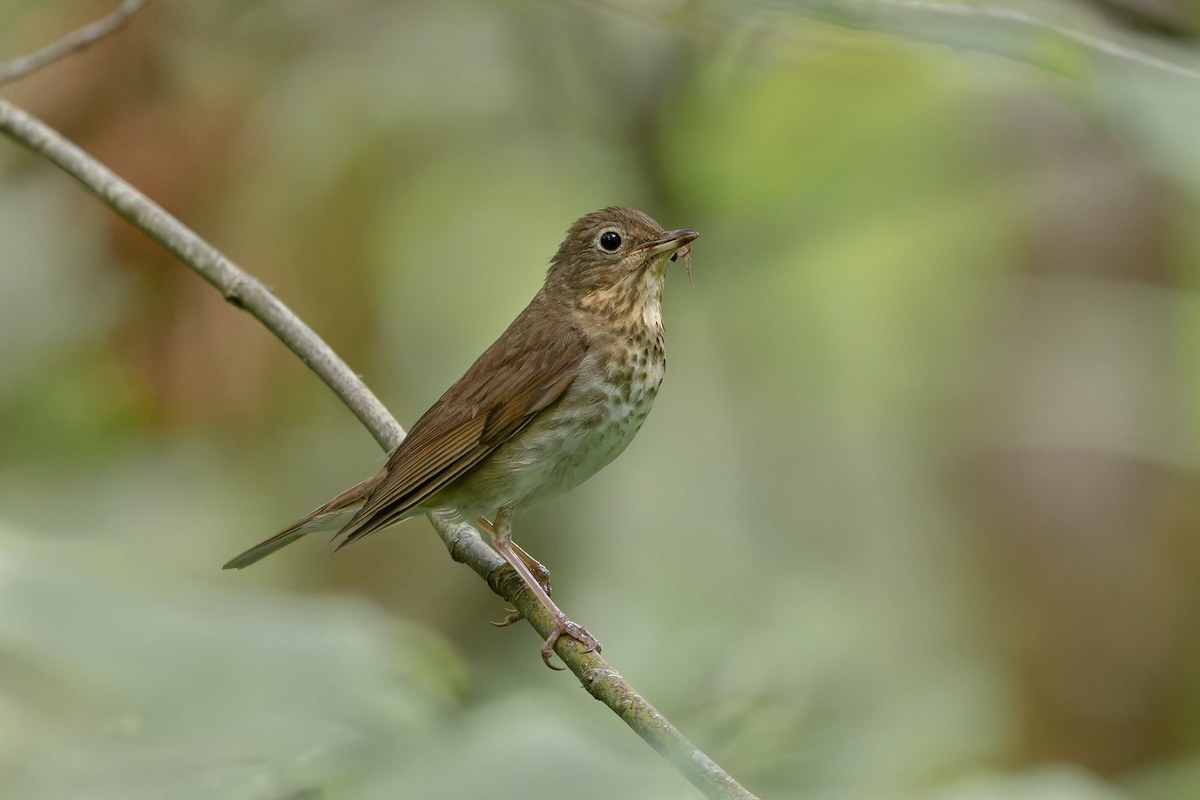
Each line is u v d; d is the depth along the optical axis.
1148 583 12.58
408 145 13.59
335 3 13.52
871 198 13.40
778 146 13.55
